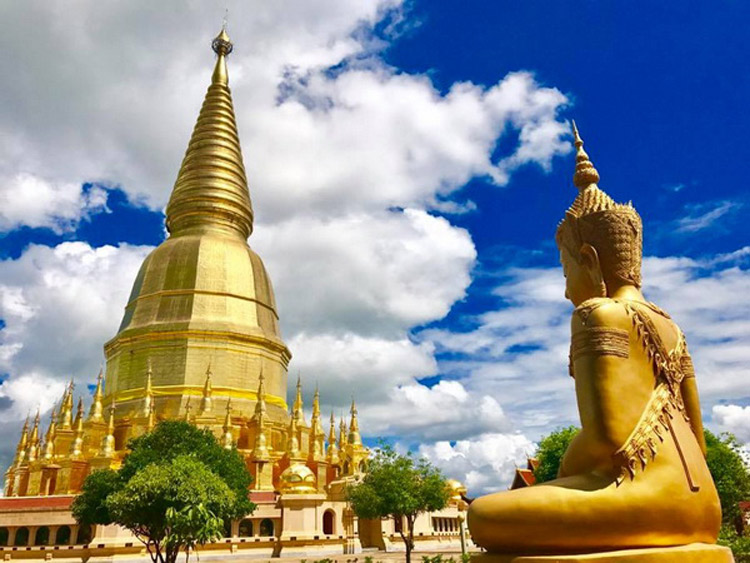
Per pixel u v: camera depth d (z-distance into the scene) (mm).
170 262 75625
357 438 72625
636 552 6859
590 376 8039
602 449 7676
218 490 30953
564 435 49188
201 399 66625
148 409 64438
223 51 92562
